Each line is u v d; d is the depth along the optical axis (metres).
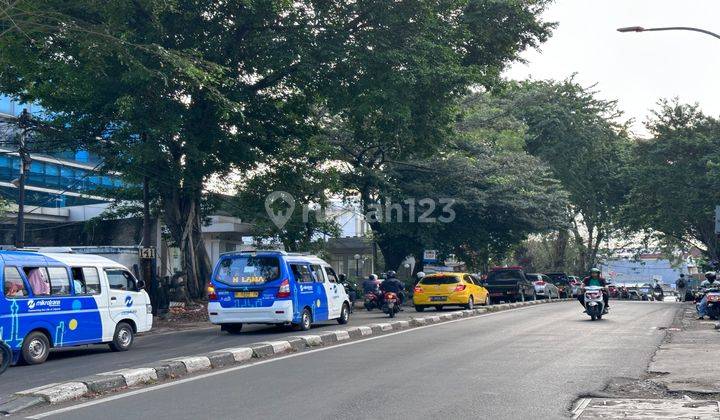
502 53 30.28
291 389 9.44
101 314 14.63
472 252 48.38
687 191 45.09
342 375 10.65
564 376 10.35
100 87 21.83
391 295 24.70
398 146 28.83
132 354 14.41
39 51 20.34
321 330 18.58
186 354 14.06
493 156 42.09
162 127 22.16
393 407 8.13
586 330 18.16
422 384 9.72
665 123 46.59
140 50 20.77
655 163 46.25
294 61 23.92
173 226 27.36
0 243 36.25
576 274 75.25
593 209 59.69
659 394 8.94
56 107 24.69
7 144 27.42
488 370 11.00
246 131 26.11
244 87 25.34
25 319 12.88
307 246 33.78
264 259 18.47
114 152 24.78
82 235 34.25
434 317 22.92
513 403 8.34
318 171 31.14
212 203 31.06
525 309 29.25
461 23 27.42
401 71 23.48
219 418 7.63
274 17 23.41
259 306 18.19
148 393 9.28
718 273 29.00
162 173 24.59
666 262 108.50
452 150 41.31
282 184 29.98
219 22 23.41
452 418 7.54
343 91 24.52
